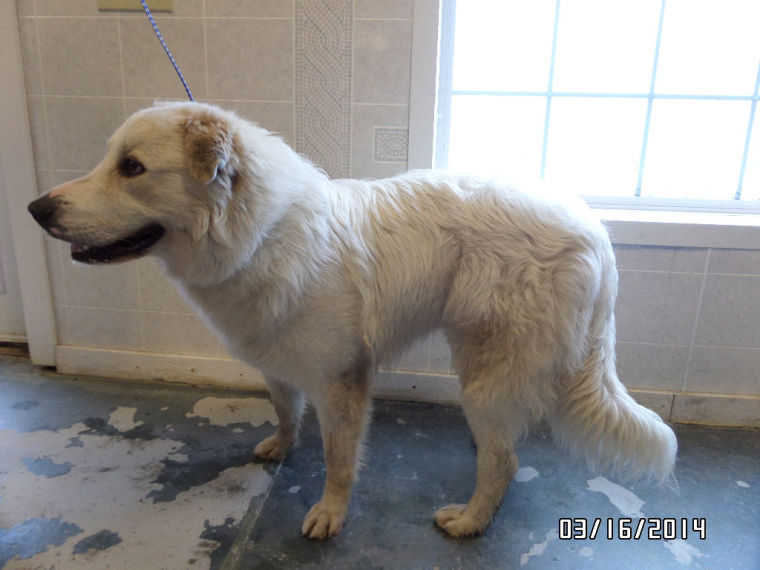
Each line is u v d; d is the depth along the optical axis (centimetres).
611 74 218
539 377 148
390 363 174
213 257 135
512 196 151
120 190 129
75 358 249
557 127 225
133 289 237
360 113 209
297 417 192
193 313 238
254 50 206
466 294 149
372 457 199
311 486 182
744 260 204
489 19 215
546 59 218
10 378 246
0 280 259
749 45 209
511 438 156
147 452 197
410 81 203
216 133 125
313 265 142
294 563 150
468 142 229
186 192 129
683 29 210
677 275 209
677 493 183
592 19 212
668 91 218
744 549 160
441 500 178
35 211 128
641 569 152
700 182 226
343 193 156
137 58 211
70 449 197
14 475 181
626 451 152
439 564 152
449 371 232
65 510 166
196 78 211
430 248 152
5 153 224
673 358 219
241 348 154
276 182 135
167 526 161
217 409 226
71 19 209
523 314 143
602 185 231
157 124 128
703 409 221
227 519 165
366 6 197
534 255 145
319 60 205
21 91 217
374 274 151
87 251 136
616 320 218
